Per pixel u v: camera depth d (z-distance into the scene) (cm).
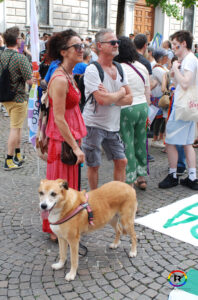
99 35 336
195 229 370
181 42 461
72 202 272
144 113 427
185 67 449
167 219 392
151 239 349
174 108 473
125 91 354
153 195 467
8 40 521
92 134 364
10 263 304
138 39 470
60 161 316
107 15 1745
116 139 380
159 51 655
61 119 291
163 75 649
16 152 583
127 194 307
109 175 540
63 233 273
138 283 278
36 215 398
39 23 1562
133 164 431
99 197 296
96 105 355
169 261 310
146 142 464
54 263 303
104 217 295
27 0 1460
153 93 672
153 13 1923
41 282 279
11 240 343
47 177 329
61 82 285
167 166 596
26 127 830
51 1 1552
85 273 290
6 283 277
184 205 430
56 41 294
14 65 515
